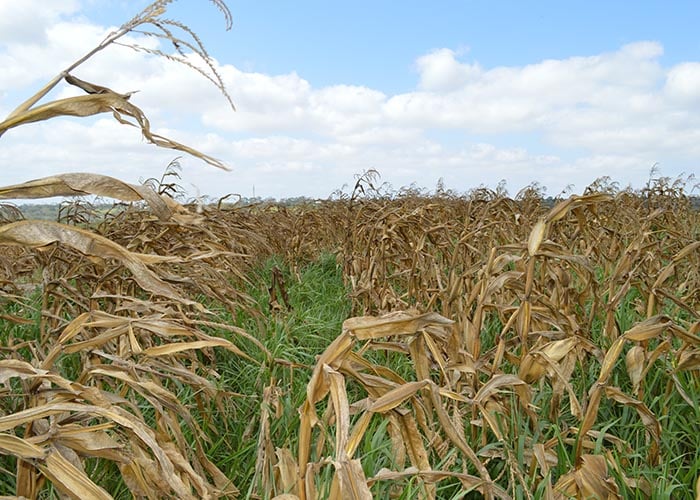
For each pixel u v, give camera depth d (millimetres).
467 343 3057
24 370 1584
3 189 1292
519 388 2629
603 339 3713
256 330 4883
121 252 1421
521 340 2768
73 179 1320
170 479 1572
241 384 3994
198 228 4406
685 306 3041
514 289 3059
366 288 5129
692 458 2900
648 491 2404
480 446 2740
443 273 4953
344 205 8820
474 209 6387
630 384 3398
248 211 8781
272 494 2178
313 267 8758
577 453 2373
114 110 1401
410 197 9062
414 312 1716
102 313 2152
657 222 4578
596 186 8133
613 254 4605
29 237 1336
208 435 3027
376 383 1863
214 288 4285
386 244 5586
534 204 7148
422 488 2045
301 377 3939
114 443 1654
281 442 2838
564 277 3660
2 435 1394
